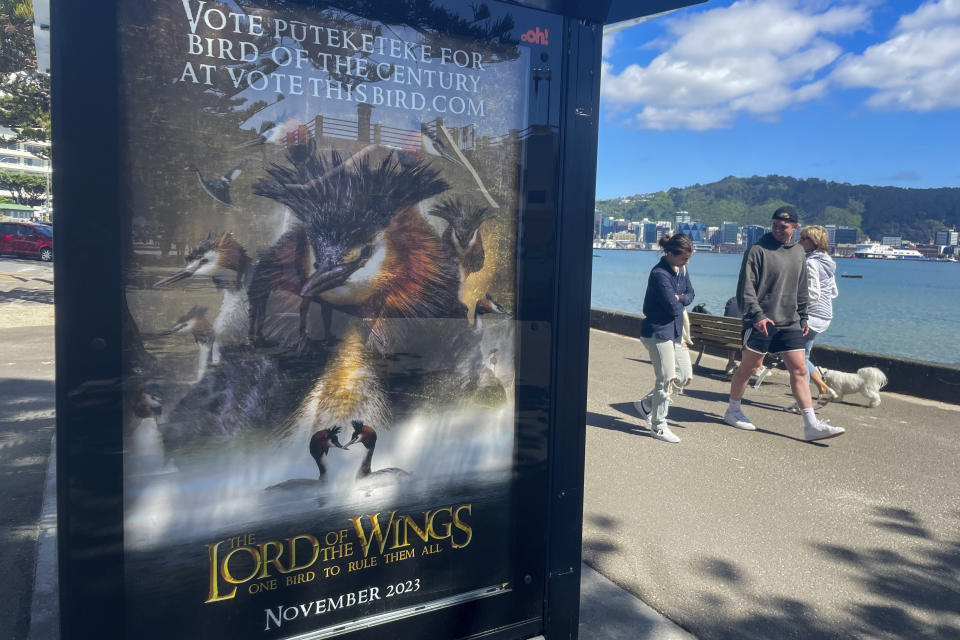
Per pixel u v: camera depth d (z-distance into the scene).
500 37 1.96
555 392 2.20
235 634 1.76
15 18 13.01
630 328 11.80
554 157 2.10
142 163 1.51
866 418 6.45
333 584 1.89
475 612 2.14
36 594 2.91
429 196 1.90
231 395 1.67
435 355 1.97
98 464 1.52
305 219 1.72
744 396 7.39
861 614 3.03
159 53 1.50
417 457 1.98
